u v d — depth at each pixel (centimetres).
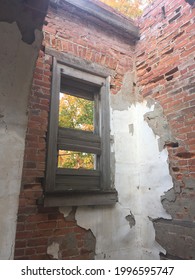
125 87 344
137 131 337
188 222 249
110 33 350
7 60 164
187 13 285
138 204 314
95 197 277
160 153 295
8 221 153
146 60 341
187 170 259
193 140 255
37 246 230
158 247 278
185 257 246
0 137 160
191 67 270
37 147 249
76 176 278
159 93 309
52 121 264
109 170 299
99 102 324
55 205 244
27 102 174
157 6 333
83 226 265
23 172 235
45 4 164
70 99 512
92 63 317
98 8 329
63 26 303
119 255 283
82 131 297
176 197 267
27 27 164
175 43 296
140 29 362
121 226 294
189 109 265
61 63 289
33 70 175
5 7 155
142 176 317
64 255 245
